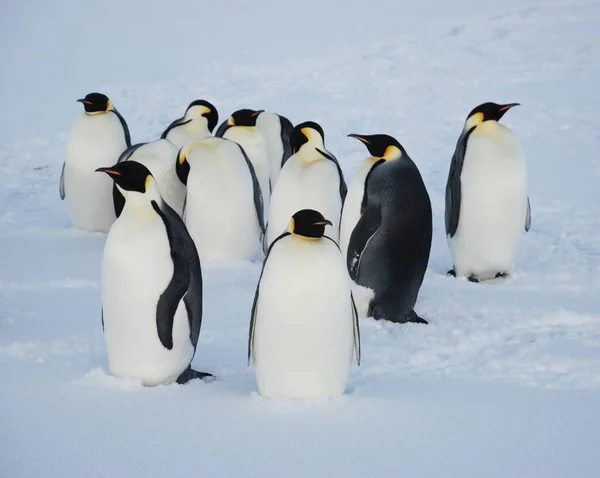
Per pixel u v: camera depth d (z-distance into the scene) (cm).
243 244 1972
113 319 1168
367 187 1565
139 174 1147
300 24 5384
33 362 1283
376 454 959
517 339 1470
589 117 3328
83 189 2198
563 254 2066
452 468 928
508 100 3616
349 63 4353
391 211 1552
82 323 1490
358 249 1570
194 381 1228
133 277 1141
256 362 1129
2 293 1692
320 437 1003
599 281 1831
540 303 1673
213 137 1986
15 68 4544
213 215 1927
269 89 3969
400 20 5281
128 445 970
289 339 1091
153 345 1166
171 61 4588
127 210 1161
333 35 5006
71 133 2189
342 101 3738
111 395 1137
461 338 1459
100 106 2181
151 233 1148
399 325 1566
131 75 4328
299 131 1778
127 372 1191
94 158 2169
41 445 966
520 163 1792
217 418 1055
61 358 1306
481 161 1783
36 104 3844
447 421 1063
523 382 1244
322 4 5991
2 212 2508
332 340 1100
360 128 3356
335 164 1772
